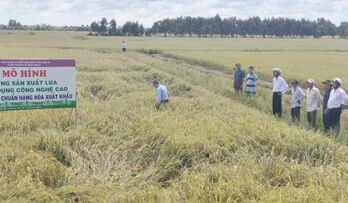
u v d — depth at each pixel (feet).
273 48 245.65
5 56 112.16
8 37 363.15
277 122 31.45
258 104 48.62
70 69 26.21
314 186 16.19
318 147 23.88
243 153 21.98
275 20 604.49
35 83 25.09
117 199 14.99
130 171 19.65
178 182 17.25
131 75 61.52
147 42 312.50
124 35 537.65
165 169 20.62
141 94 44.47
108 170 19.26
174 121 28.55
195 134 25.11
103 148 22.18
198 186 16.14
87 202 15.62
